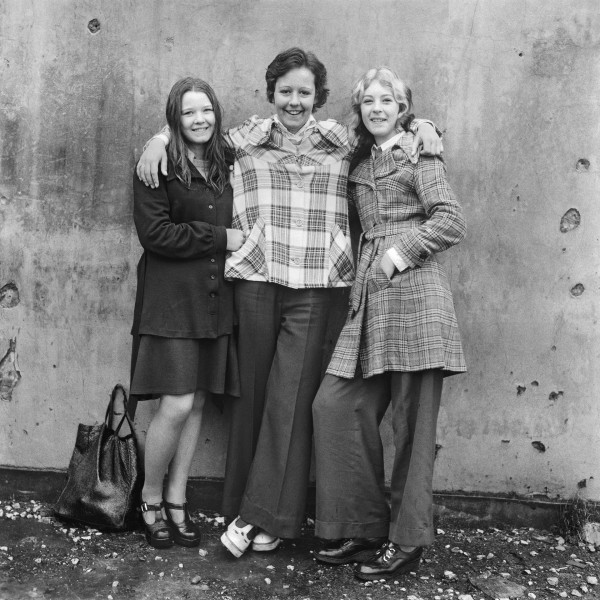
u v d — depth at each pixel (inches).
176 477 107.1
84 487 109.0
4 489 118.7
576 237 110.7
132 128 113.7
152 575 97.7
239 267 100.4
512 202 111.0
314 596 94.1
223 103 112.3
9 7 113.7
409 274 96.3
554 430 113.2
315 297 102.6
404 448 98.1
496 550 107.9
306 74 98.3
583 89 108.7
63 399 117.8
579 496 113.3
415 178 96.0
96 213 115.5
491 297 112.5
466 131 110.3
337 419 100.3
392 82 97.4
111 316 116.5
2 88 115.0
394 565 98.1
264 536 104.6
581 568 103.3
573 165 109.9
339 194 103.1
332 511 100.6
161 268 100.2
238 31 111.3
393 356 96.1
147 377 100.5
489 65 109.2
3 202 116.6
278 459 102.0
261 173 101.7
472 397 114.0
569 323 111.8
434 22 108.9
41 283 117.1
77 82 114.0
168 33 112.0
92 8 112.7
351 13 109.7
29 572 97.4
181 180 99.0
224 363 102.7
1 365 117.6
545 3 107.8
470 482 115.1
